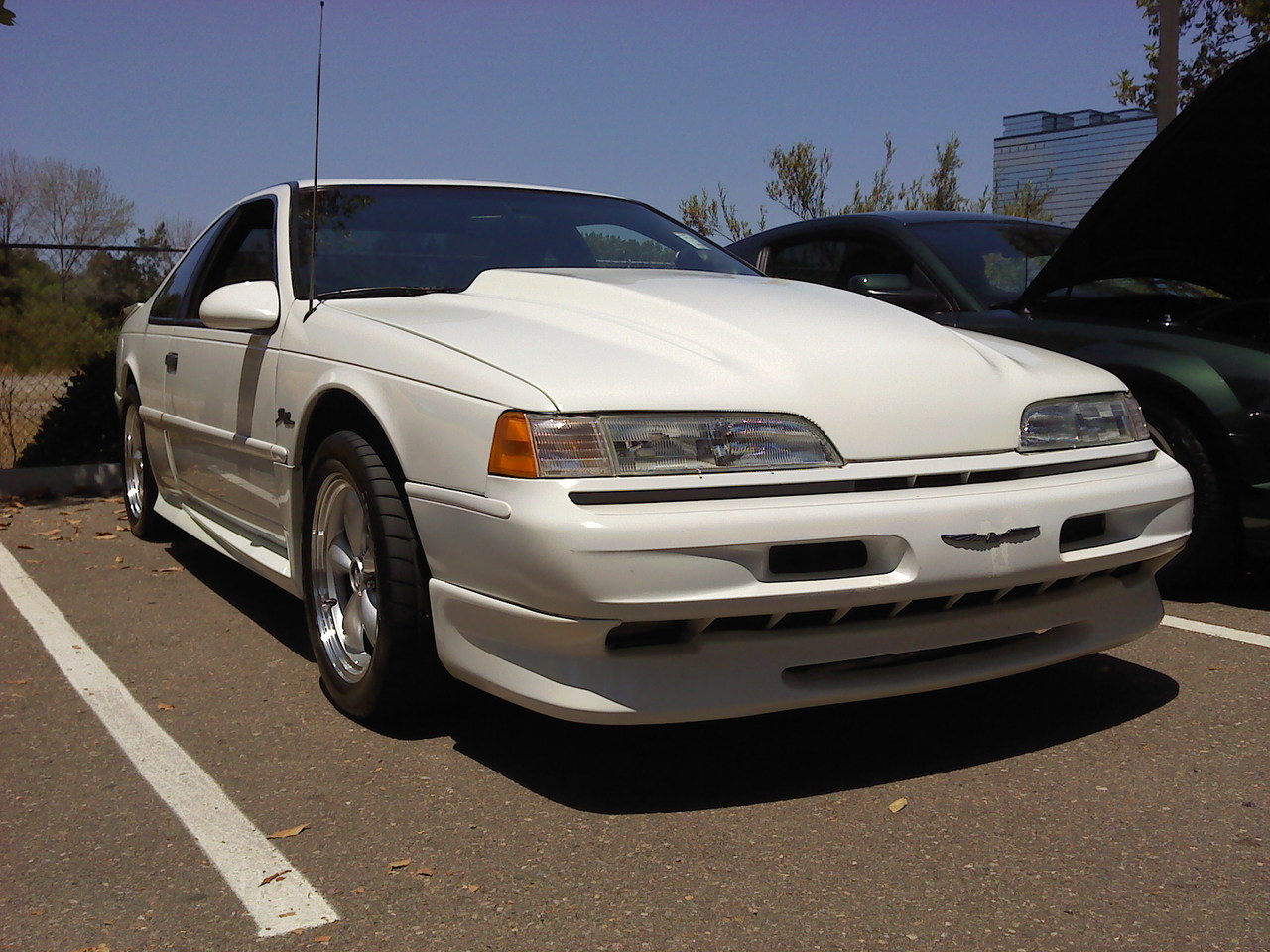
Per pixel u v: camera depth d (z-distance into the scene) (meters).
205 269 4.45
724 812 2.49
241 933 2.04
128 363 5.20
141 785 2.68
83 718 3.14
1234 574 4.62
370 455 2.88
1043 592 2.77
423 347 2.78
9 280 7.94
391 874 2.24
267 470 3.49
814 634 2.50
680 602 2.31
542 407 2.40
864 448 2.53
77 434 7.48
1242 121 3.76
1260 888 2.14
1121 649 3.64
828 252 5.67
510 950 1.97
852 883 2.18
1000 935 1.99
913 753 2.81
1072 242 4.36
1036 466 2.72
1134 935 1.99
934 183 15.38
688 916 2.07
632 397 2.42
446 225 3.78
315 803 2.57
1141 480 2.86
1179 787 2.59
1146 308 4.55
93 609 4.28
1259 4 9.29
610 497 2.33
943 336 2.95
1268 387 3.91
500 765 2.76
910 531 2.46
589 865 2.27
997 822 2.43
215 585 4.65
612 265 3.82
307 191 3.83
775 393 2.52
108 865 2.30
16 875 2.26
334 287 3.46
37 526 6.00
